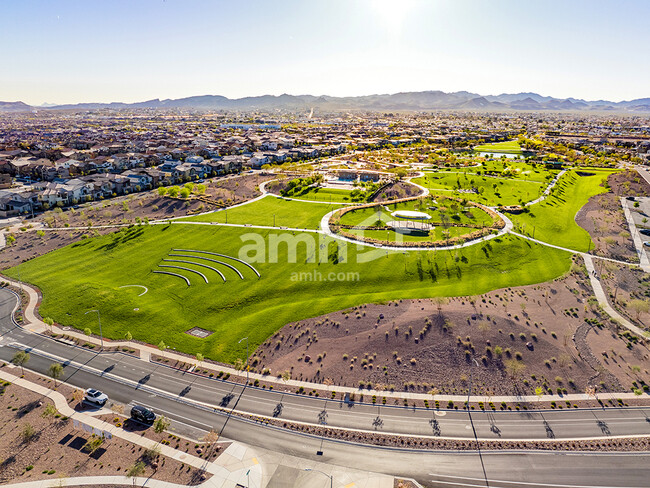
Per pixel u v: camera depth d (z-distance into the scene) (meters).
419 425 69.69
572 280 120.44
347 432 68.00
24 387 78.38
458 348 86.94
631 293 114.44
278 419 71.12
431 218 169.25
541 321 97.62
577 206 196.75
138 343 93.56
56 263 131.38
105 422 69.56
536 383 79.62
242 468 60.44
